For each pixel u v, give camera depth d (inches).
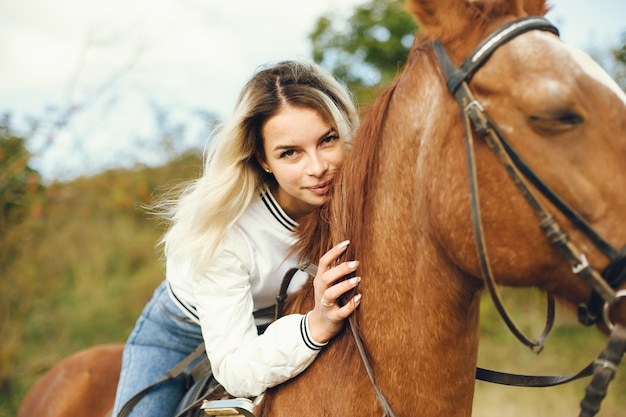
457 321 60.6
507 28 53.9
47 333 288.0
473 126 53.8
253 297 76.0
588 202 50.4
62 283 310.5
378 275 62.9
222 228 69.6
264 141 69.4
